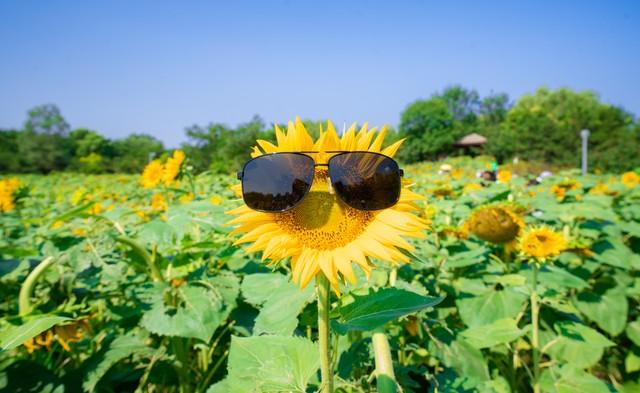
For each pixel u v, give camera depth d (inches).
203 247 109.8
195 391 112.3
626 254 159.2
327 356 55.7
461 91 3715.6
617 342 159.0
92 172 2016.5
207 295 96.9
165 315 91.8
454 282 134.8
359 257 55.3
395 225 57.4
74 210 109.4
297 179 57.0
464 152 2817.4
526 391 126.6
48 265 92.7
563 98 3243.1
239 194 61.9
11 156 2847.0
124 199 399.9
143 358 109.9
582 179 403.5
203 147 1471.5
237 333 106.7
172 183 215.5
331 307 66.9
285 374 58.4
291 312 71.2
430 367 117.8
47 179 1001.5
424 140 2763.3
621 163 1545.3
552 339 121.3
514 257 156.1
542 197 268.2
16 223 191.9
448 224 165.6
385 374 66.2
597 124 2237.9
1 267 105.9
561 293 127.0
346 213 58.1
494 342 96.6
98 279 108.7
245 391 61.8
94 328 121.1
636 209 231.6
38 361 100.5
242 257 128.5
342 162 57.4
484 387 98.8
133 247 104.4
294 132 61.0
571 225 183.0
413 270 127.6
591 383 98.0
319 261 54.6
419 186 369.1
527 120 2219.5
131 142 3654.0
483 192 281.6
